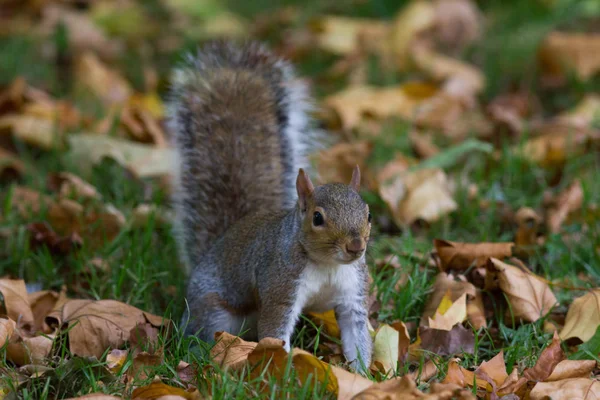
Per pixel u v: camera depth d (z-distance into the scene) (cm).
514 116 1337
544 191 1099
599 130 1261
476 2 1797
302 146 1016
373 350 782
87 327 802
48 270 948
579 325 814
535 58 1530
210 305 833
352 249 712
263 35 1759
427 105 1352
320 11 1830
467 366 773
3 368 731
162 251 990
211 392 688
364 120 1330
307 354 684
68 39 1655
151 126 1256
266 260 781
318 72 1594
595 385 702
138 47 1730
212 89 1006
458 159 1209
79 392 702
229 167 952
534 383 728
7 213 1041
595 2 1642
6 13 1839
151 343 780
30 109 1306
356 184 778
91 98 1439
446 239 1024
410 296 870
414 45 1577
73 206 1023
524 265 941
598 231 1000
